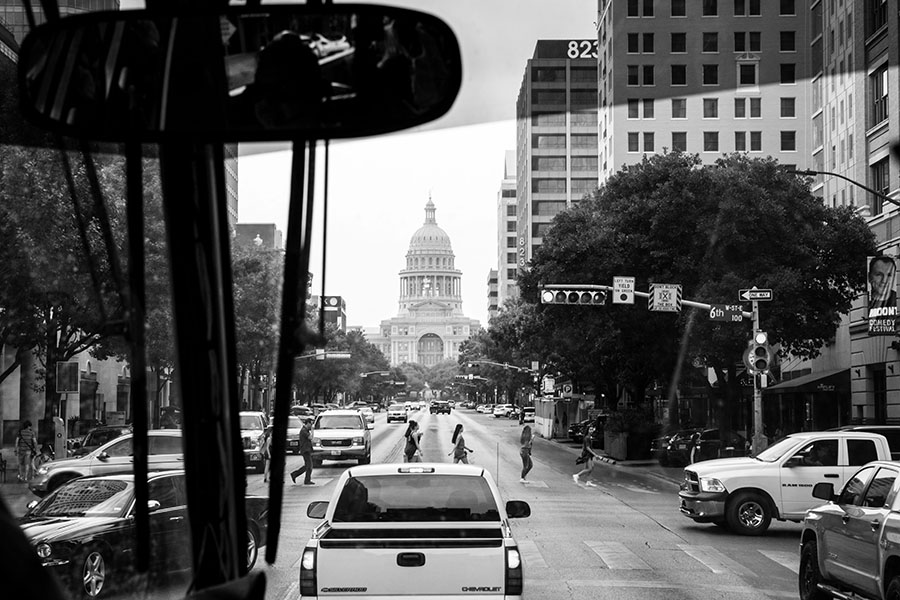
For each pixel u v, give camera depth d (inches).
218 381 89.9
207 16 80.1
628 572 613.0
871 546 435.5
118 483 510.6
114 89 80.7
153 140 81.3
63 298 995.3
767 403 2112.5
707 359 1578.5
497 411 5108.3
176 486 433.1
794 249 1461.6
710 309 1212.5
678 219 1536.7
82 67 80.4
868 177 1446.9
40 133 124.1
